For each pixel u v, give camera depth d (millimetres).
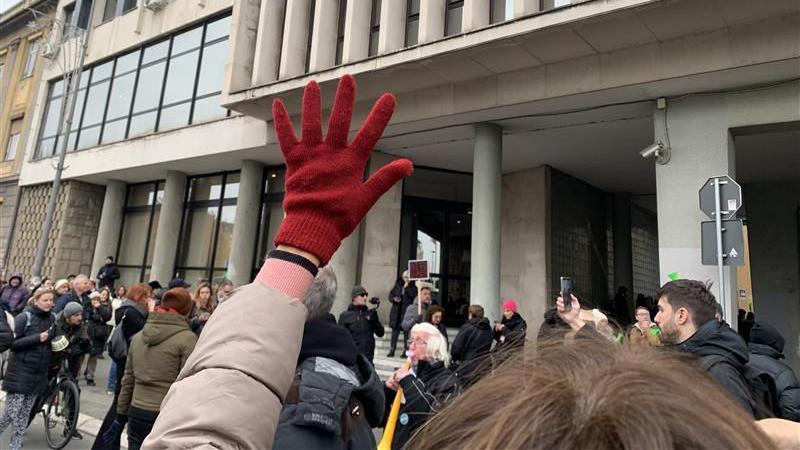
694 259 7148
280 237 956
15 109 21453
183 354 3693
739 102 7344
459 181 13930
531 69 8625
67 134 15711
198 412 783
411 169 1009
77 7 19625
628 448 438
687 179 7504
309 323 1987
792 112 6965
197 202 15891
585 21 6973
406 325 8547
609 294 14617
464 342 6125
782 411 2656
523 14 7953
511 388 597
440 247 13578
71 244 17359
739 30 6832
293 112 11133
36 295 5473
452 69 8844
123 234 17750
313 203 944
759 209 12625
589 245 14070
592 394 516
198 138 13969
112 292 14805
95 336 8688
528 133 10398
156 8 16516
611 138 10516
